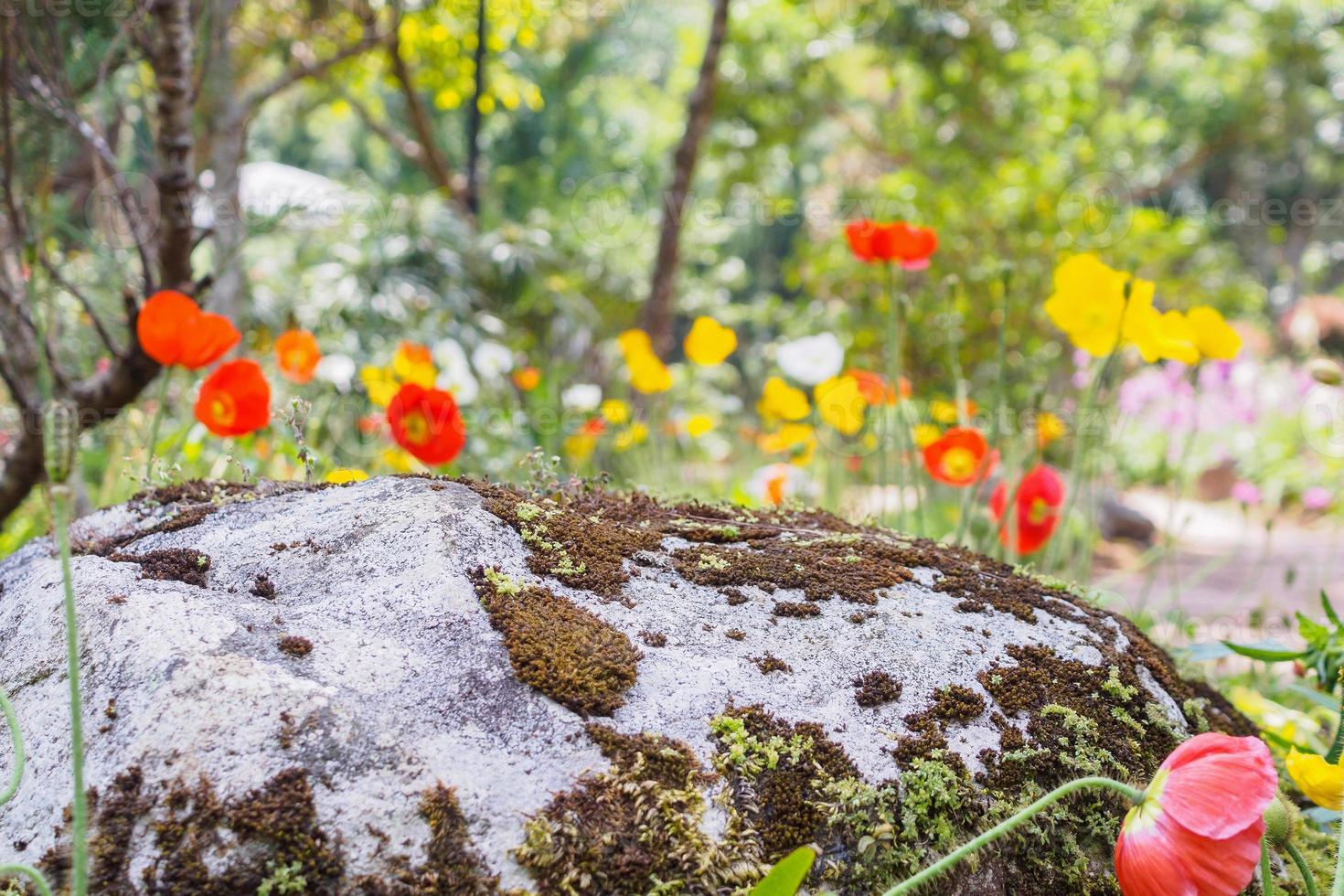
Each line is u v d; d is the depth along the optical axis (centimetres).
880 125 852
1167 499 738
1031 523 192
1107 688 110
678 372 477
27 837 80
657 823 84
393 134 702
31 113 206
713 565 115
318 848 78
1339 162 1478
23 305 197
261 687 85
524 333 572
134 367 201
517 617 97
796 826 88
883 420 219
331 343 405
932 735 98
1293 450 801
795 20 794
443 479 120
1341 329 1084
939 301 637
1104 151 837
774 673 100
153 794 79
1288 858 118
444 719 87
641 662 97
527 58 1032
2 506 206
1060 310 170
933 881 90
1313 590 386
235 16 351
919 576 122
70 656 71
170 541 111
